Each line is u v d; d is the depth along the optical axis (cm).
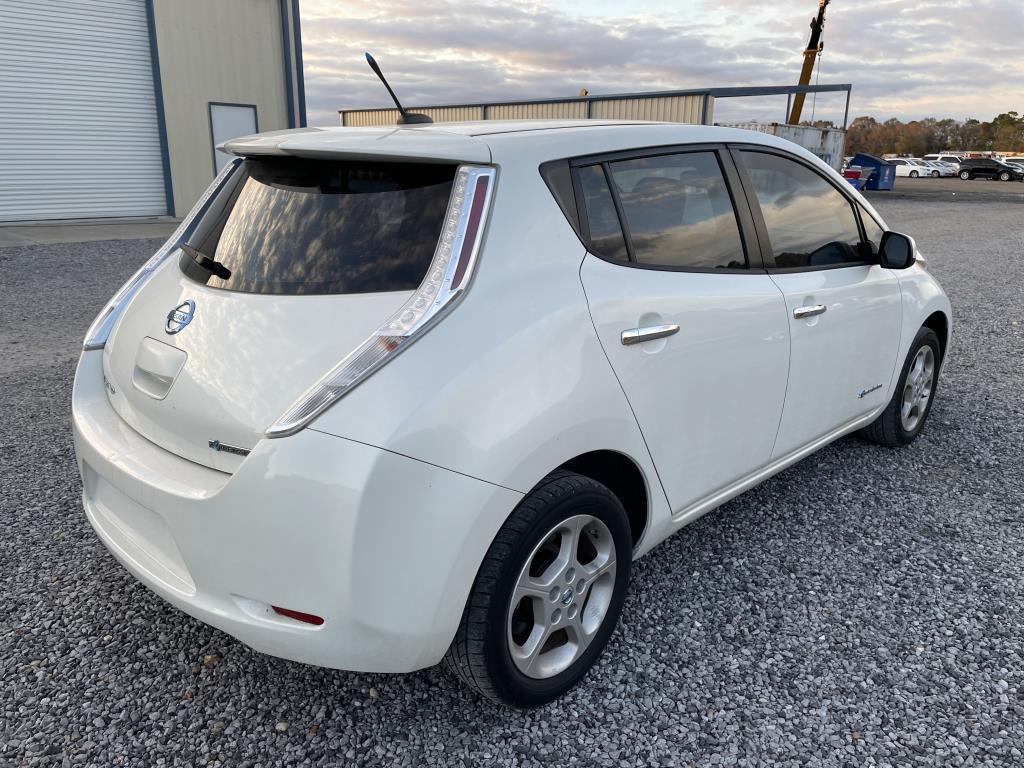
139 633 262
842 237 338
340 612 179
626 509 254
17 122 1555
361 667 188
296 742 214
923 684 236
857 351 340
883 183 3509
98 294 844
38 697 230
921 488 372
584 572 224
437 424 179
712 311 253
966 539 325
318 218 212
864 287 339
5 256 1109
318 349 188
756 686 236
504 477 188
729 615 271
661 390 236
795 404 304
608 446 219
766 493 367
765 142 302
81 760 207
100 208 1703
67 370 564
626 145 244
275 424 179
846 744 213
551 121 261
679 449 249
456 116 3372
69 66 1598
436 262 193
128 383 232
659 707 227
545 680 219
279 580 182
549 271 211
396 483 175
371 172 213
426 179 206
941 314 415
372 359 179
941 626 265
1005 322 748
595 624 233
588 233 225
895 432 404
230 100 1839
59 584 290
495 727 219
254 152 231
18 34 1524
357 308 192
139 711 225
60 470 388
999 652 251
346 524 174
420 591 182
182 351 211
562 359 204
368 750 211
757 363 275
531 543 200
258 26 1852
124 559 219
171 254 267
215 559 189
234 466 191
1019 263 1175
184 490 194
